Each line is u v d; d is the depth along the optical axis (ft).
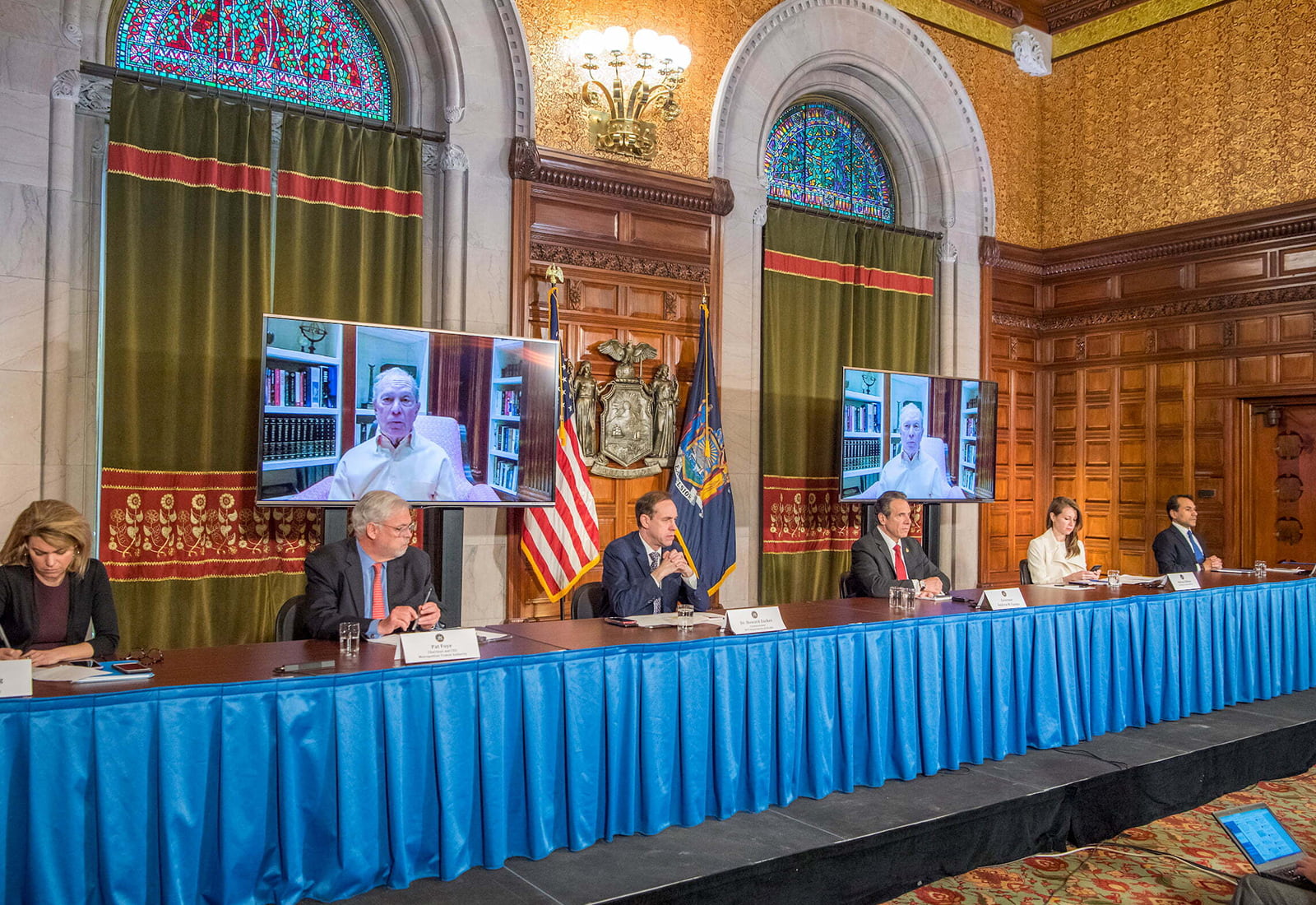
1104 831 12.51
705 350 22.22
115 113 16.69
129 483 16.74
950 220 28.12
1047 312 30.45
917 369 27.63
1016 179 30.12
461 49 19.90
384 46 20.17
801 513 24.99
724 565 22.11
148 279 17.01
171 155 17.15
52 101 16.29
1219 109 26.58
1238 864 11.51
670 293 22.71
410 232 19.57
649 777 10.43
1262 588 17.38
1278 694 17.62
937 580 15.34
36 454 16.02
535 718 9.75
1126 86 28.58
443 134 19.98
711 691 10.93
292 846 8.59
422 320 19.94
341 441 16.74
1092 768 12.82
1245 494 26.30
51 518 10.75
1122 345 28.73
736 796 11.09
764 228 24.54
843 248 26.27
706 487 22.02
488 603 20.01
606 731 10.23
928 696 12.48
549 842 9.89
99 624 11.46
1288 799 14.01
